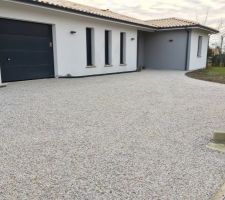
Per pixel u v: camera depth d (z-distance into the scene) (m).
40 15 10.92
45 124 4.80
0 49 9.77
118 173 2.99
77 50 13.00
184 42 18.94
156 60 20.42
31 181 2.78
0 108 5.92
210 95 8.50
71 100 7.06
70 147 3.72
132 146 3.82
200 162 3.33
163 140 4.11
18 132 4.32
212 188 2.71
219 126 4.94
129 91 8.90
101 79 12.43
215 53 27.72
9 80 10.27
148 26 17.66
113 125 4.85
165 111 6.07
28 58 10.95
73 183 2.75
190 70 19.30
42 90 8.53
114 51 15.77
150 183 2.79
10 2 9.25
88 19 13.41
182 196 2.56
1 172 2.96
